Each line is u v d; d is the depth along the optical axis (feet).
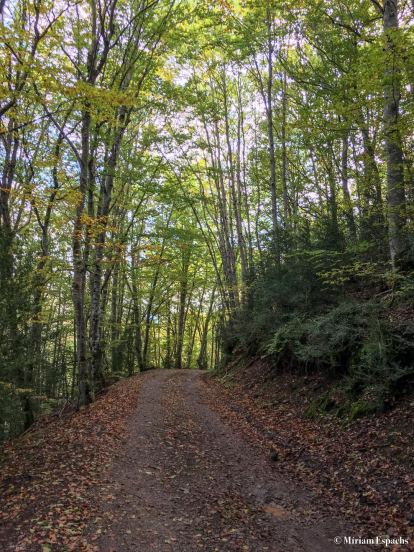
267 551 12.58
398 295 25.67
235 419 30.99
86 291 72.54
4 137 38.50
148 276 77.00
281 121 45.47
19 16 31.01
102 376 52.65
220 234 74.18
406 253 26.66
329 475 18.03
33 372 41.81
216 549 12.73
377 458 17.48
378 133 28.53
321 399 26.68
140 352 88.12
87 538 12.97
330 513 14.98
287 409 29.32
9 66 22.67
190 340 125.70
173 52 53.36
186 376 64.69
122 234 49.70
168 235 52.49
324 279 34.35
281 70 53.31
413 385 20.10
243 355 51.75
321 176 58.23
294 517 14.98
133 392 45.01
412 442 16.87
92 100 24.90
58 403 53.67
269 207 79.25
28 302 28.86
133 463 20.94
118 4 41.16
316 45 42.78
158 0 39.19
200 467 20.62
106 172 42.68
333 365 26.84
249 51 50.26
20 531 13.07
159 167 55.67
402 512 13.65
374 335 22.59
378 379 21.70
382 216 34.91
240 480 18.86
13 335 27.61
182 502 16.37
